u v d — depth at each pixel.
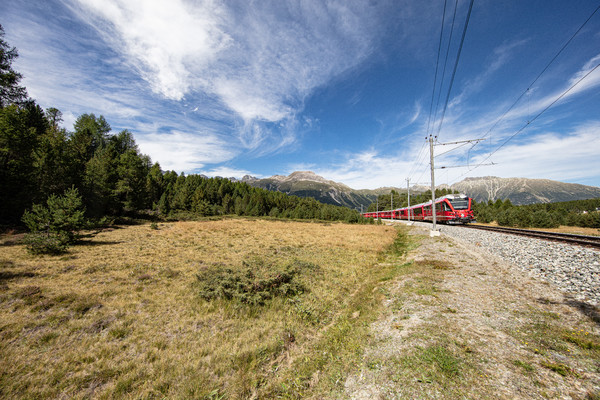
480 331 4.88
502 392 3.17
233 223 42.84
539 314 5.45
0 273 10.74
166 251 17.25
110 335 6.20
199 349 5.57
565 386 3.17
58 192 31.61
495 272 9.33
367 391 3.68
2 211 24.98
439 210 33.72
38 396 4.17
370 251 18.75
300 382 4.26
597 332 4.43
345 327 6.35
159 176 80.50
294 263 13.62
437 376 3.65
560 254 10.83
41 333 6.25
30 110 41.31
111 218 36.88
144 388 4.35
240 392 4.07
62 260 13.80
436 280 8.87
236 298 8.60
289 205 110.19
